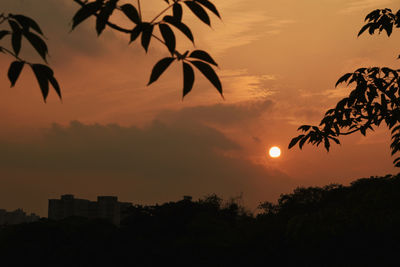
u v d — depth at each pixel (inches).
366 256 379.6
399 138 197.0
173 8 69.7
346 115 183.2
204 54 66.9
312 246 407.2
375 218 380.5
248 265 449.1
